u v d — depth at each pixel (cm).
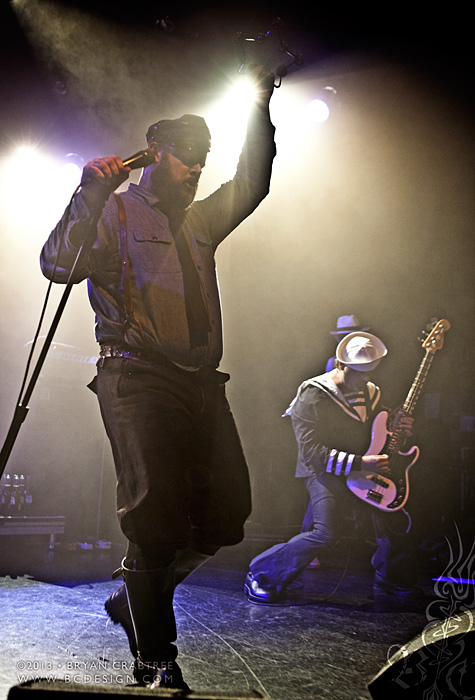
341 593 391
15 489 507
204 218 218
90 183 165
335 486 378
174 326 188
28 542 508
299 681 224
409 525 392
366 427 394
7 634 265
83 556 510
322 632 293
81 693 107
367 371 394
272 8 585
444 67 667
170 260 194
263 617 319
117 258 189
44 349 170
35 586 374
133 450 177
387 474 382
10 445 165
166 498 173
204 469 195
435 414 791
